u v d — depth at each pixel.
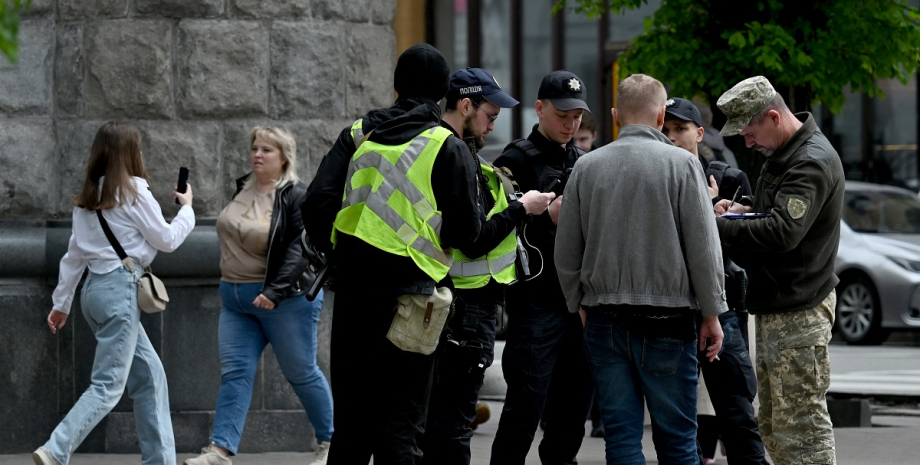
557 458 18.33
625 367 15.09
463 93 16.45
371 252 14.23
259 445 22.23
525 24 68.69
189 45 22.22
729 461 18.05
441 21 70.75
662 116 15.40
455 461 16.53
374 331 14.31
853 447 24.14
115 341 17.83
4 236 21.81
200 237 21.91
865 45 27.16
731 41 26.27
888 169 60.56
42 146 22.20
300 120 22.59
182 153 22.19
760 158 27.36
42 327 21.92
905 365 40.00
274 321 20.05
